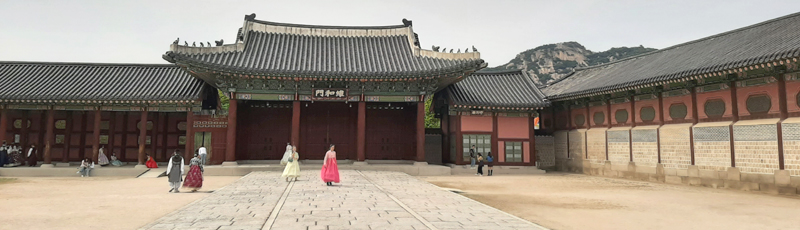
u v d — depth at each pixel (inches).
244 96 1170.6
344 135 1365.7
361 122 1199.6
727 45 967.6
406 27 1412.4
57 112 1257.4
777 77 773.3
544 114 1472.7
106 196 644.7
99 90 1172.5
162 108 1177.4
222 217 430.9
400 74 1136.2
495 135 1295.5
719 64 798.5
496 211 496.1
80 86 1195.3
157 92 1172.5
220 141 1182.3
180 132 1277.1
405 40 1393.9
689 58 1002.1
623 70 1227.9
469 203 559.8
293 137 1172.5
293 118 1179.9
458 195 642.2
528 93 1360.7
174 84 1231.5
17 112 1242.0
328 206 505.7
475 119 1294.3
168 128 1278.3
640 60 1268.5
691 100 940.0
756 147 802.8
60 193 685.9
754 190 801.6
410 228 378.9
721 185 860.0
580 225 470.6
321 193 634.2
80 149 1248.2
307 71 1119.6
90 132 1262.3
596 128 1219.2
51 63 1322.6
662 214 548.1
